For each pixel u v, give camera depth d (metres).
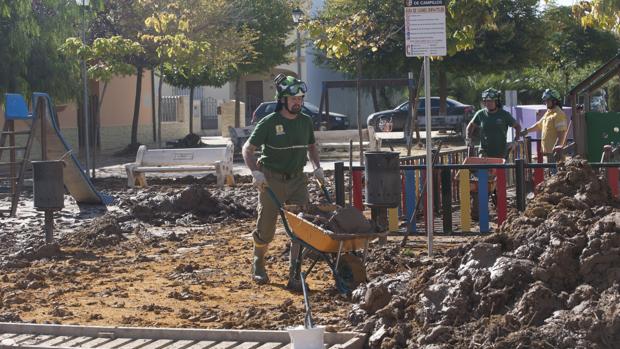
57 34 54.00
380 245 22.89
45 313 18.34
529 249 15.09
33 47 55.38
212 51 68.25
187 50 57.22
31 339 16.19
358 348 14.74
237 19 73.19
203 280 21.11
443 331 13.95
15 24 52.00
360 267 18.84
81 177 37.91
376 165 22.58
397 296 15.59
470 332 13.91
